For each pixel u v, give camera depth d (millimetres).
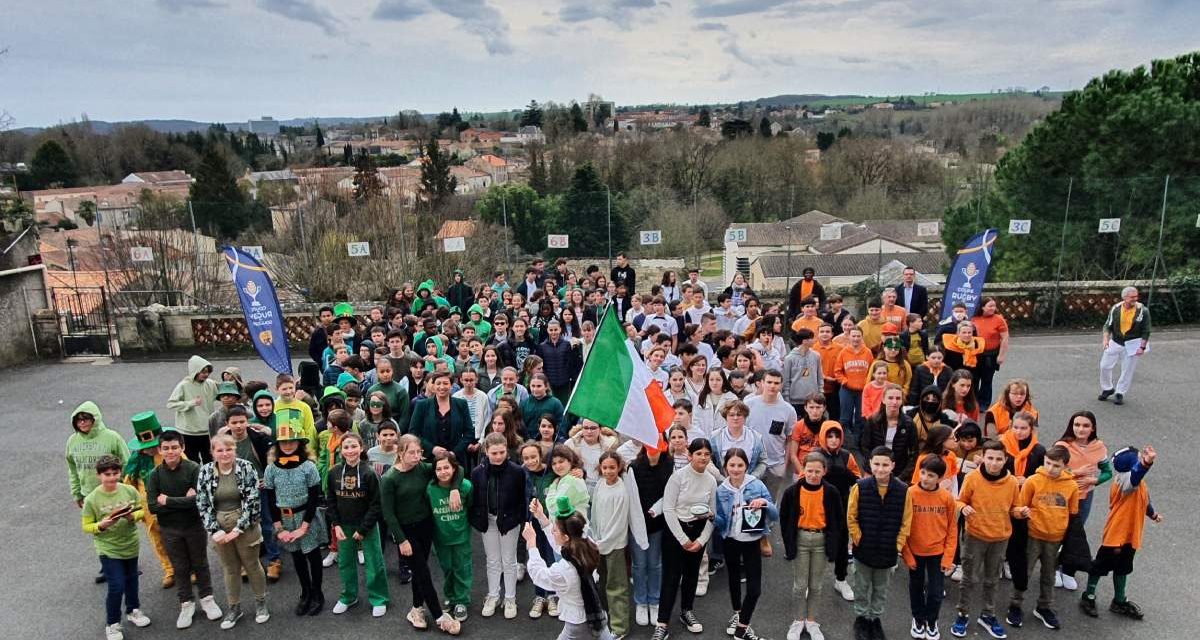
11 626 7004
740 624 6398
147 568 8102
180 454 6770
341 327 11164
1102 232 18172
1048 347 16250
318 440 8086
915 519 6211
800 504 6289
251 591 7590
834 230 23266
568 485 6336
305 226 25328
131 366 17453
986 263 13242
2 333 17375
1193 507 8711
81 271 26297
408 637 6695
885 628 6656
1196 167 18656
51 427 12891
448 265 25828
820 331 10109
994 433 7785
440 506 6598
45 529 8992
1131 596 7039
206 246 23734
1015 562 6516
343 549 6926
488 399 8508
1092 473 6887
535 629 6754
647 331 10469
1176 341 16188
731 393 8258
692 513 6273
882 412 7625
